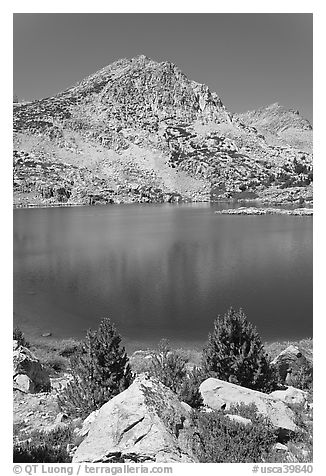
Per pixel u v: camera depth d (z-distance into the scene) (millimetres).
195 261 61938
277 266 56844
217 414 11164
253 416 11336
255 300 40125
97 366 13641
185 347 26750
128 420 10078
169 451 9453
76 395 13406
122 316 35188
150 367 15148
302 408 13047
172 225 113812
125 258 65812
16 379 15750
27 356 17141
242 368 14500
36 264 61969
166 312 36406
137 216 144375
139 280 50094
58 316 35250
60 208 186125
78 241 85750
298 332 30172
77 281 50062
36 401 14648
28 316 35250
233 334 15172
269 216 137000
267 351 22844
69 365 20672
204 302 39719
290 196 192375
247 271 53969
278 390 14805
